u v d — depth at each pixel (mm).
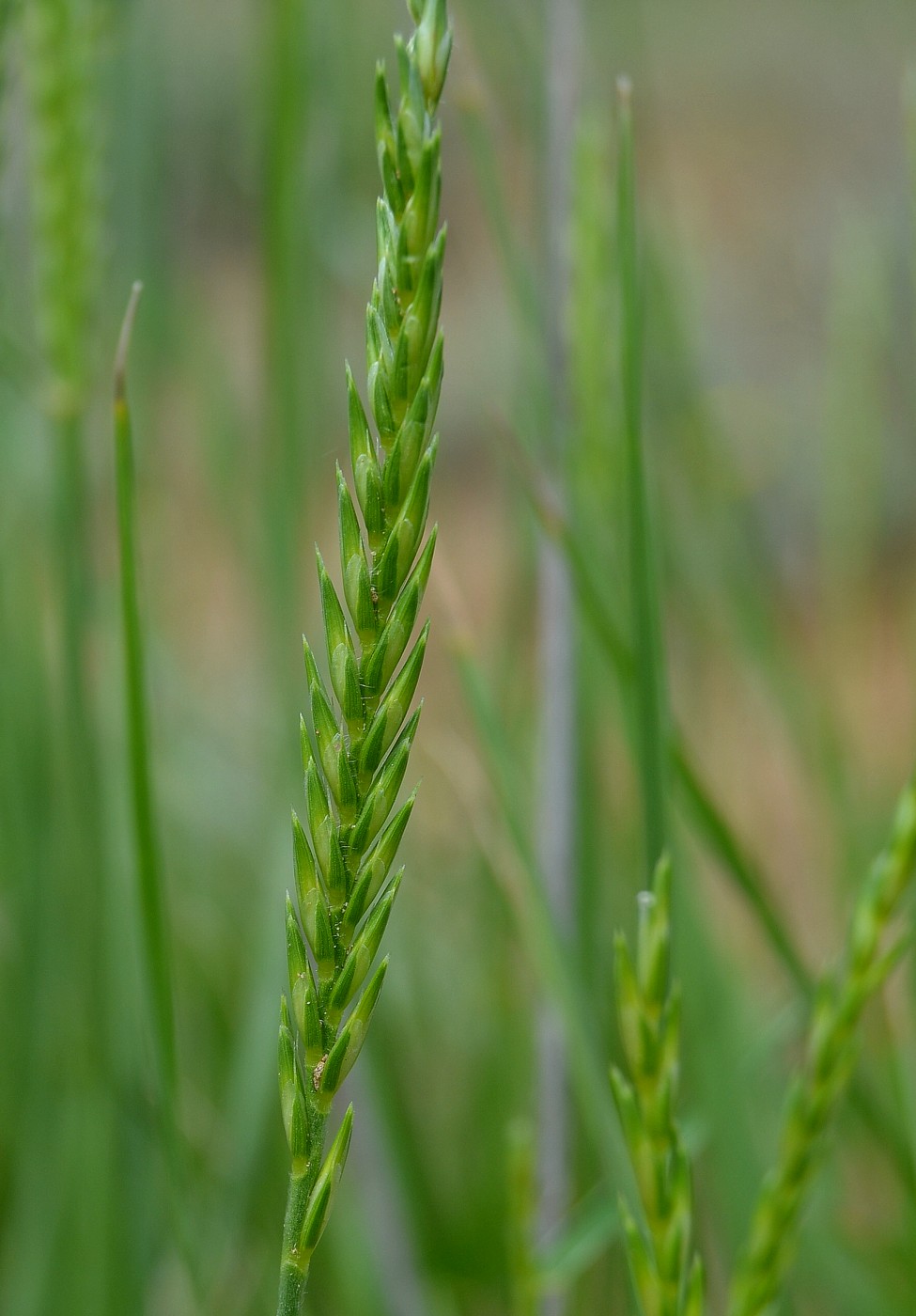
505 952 617
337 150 584
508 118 575
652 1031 304
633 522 344
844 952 317
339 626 271
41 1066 576
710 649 686
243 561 722
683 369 617
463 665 416
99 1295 510
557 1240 481
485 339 643
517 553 620
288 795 542
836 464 733
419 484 268
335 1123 536
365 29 613
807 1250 475
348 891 274
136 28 624
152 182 651
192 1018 729
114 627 649
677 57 2516
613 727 588
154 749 718
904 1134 393
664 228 617
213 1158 596
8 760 584
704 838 434
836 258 719
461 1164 721
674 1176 307
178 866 768
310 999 276
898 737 759
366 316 268
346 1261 552
